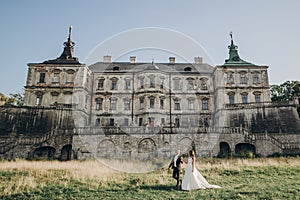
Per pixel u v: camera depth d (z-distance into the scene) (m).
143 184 9.16
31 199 7.63
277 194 7.30
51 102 32.41
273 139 22.61
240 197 7.03
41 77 33.22
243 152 21.83
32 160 19.92
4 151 21.70
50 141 22.14
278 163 15.64
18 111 28.27
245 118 28.56
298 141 23.55
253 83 33.75
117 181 9.62
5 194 8.14
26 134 26.77
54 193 8.20
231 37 39.69
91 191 8.32
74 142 21.00
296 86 38.44
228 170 12.03
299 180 9.57
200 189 8.06
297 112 28.33
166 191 8.00
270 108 28.41
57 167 14.01
